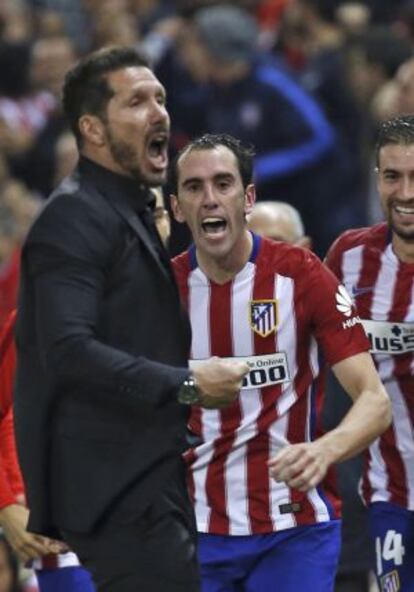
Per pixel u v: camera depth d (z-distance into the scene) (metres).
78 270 15.23
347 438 16.56
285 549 18.31
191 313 18.33
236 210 17.67
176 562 15.67
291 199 31.25
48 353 15.19
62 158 29.14
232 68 30.80
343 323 17.75
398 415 19.22
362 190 31.72
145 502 15.52
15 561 21.67
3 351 18.70
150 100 15.76
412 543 19.45
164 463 15.62
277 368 18.14
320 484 18.47
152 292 15.61
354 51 33.06
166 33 36.97
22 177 34.25
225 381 15.15
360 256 19.28
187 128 31.22
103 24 37.72
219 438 18.23
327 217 31.42
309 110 31.05
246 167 17.81
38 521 15.76
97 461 15.51
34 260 15.34
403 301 19.06
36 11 41.62
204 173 17.56
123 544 15.65
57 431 15.61
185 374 15.15
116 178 15.71
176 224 25.92
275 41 37.25
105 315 15.44
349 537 21.50
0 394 18.84
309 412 18.28
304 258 18.14
